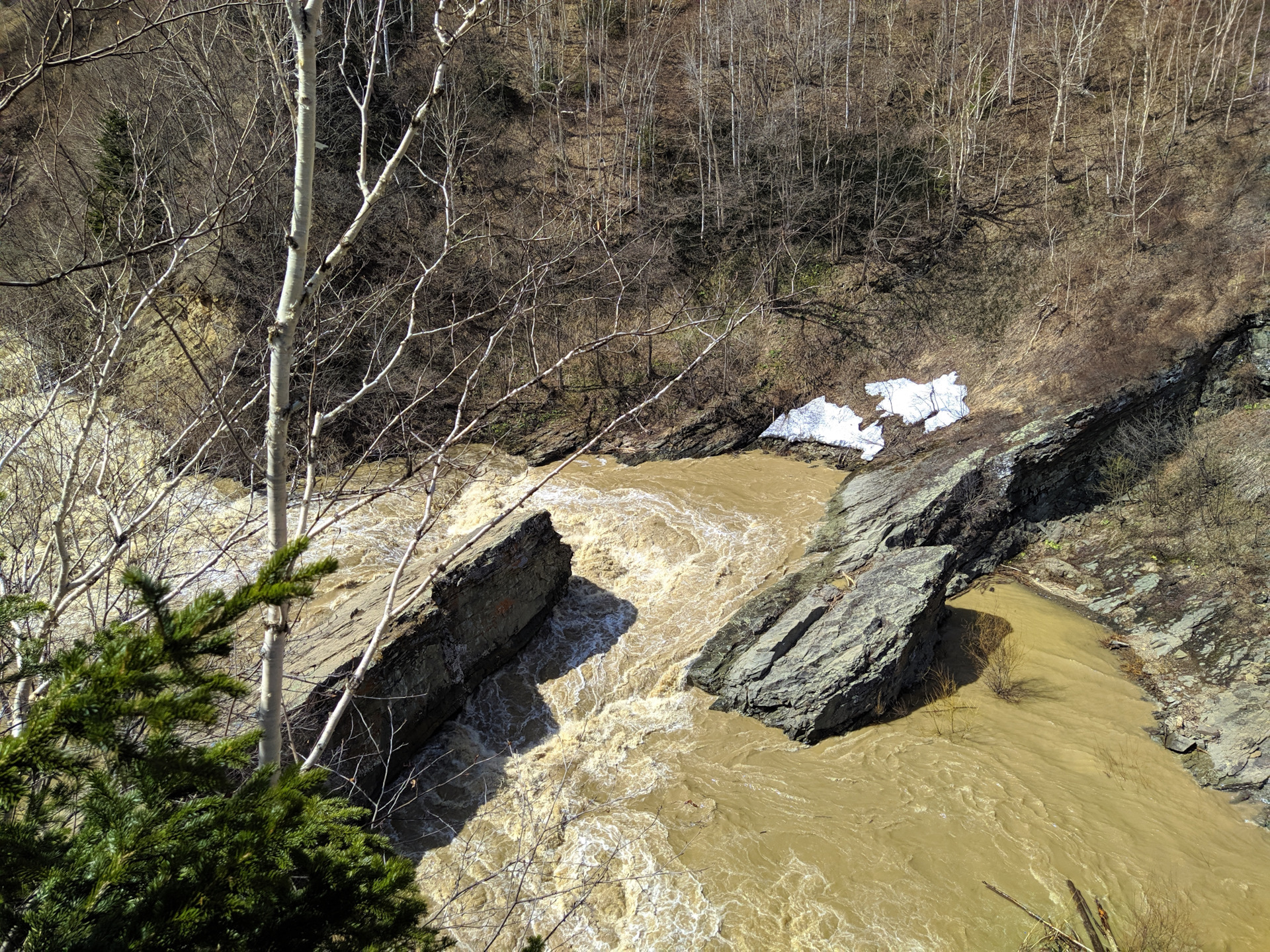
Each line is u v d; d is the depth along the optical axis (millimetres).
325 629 13141
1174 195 24812
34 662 3375
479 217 24422
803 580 17500
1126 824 12109
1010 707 14664
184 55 8305
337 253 4430
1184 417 20891
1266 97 26125
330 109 21547
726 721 14438
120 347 7527
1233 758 13242
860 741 13812
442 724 14000
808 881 11109
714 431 25484
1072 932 10336
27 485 8250
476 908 10602
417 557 17125
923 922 10516
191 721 2744
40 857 2854
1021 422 21188
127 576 2764
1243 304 21062
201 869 2980
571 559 17609
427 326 19891
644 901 10797
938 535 18938
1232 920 10648
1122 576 18078
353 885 3381
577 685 15375
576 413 25781
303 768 4195
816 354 26453
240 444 6555
